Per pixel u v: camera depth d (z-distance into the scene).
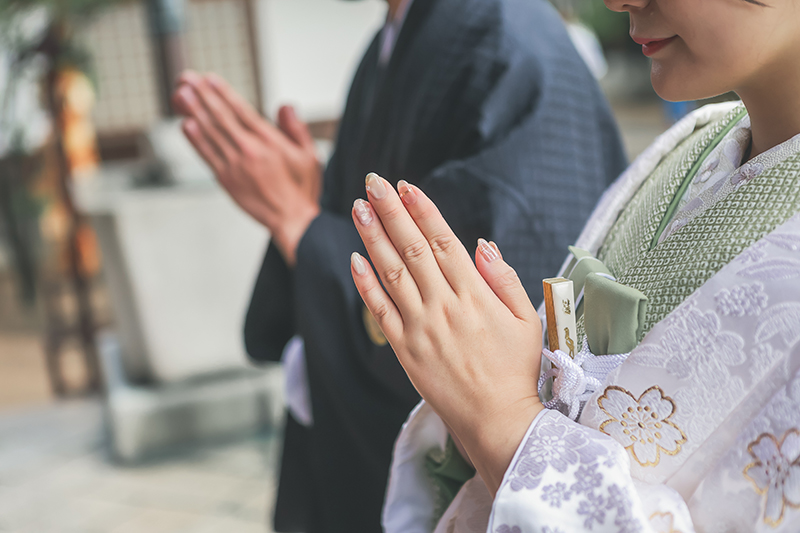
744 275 0.51
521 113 1.07
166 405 2.92
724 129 0.66
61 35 3.95
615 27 12.73
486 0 1.13
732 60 0.50
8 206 4.36
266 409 3.05
